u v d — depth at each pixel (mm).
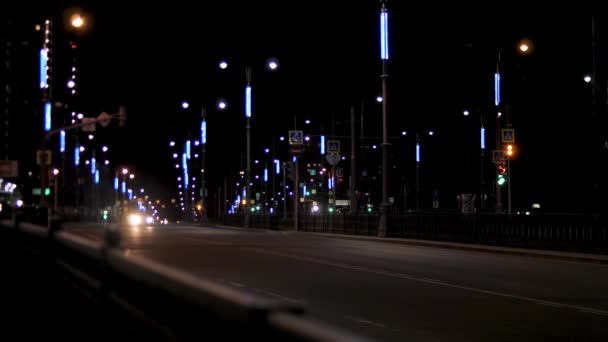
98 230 53688
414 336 11836
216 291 5805
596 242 28906
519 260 28156
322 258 27844
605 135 37031
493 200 78250
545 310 14797
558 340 11578
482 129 62375
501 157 45375
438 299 16344
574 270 24000
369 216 46406
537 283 19891
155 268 8562
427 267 24562
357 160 97625
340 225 51062
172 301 7551
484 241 35719
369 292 17484
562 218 30828
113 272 11016
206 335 6082
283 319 4246
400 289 18141
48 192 50688
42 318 11891
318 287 18391
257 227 66062
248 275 21141
